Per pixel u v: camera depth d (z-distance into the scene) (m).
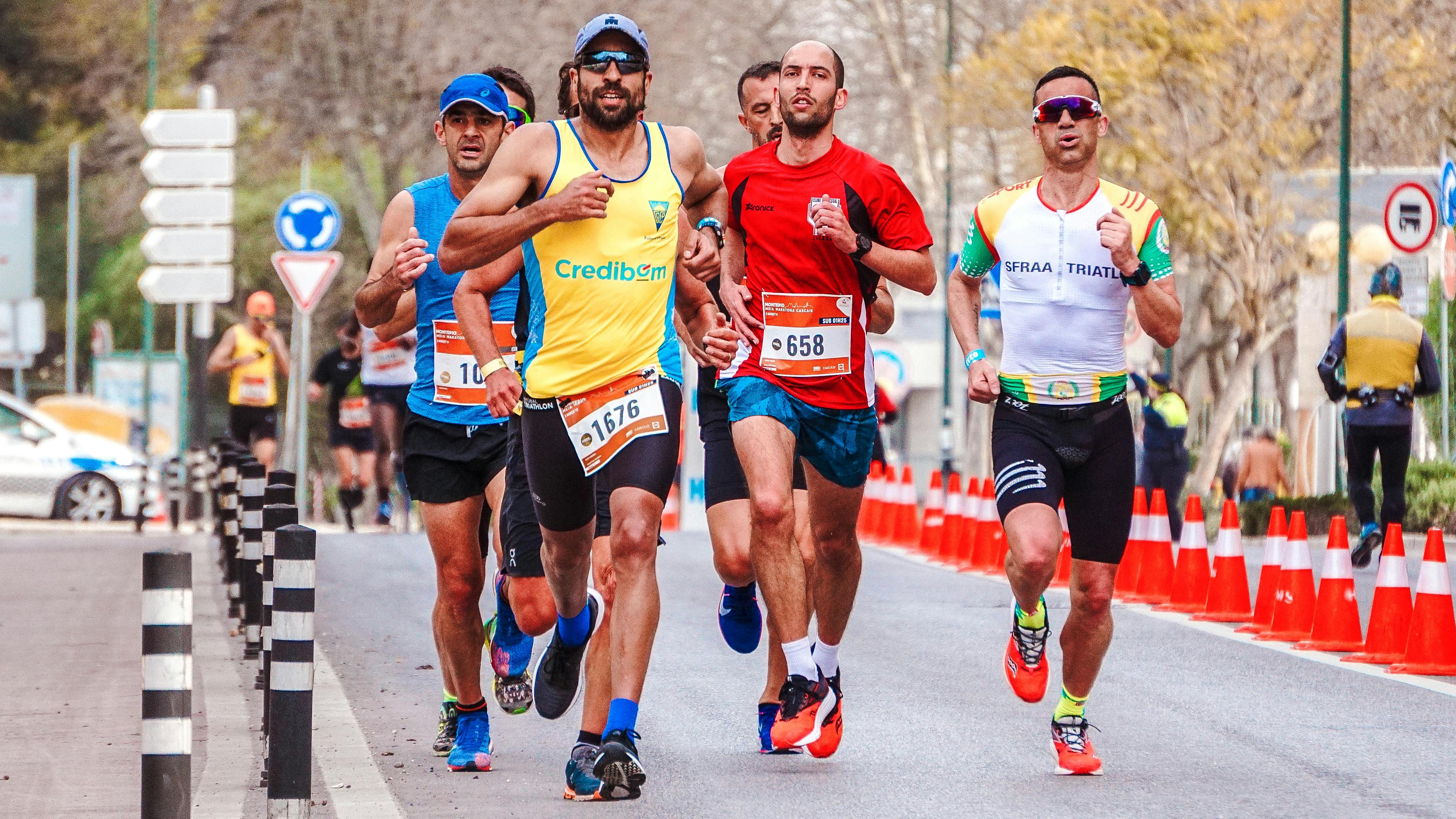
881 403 59.91
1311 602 33.19
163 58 112.00
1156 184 76.88
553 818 18.95
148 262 150.12
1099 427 20.98
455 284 22.22
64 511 75.25
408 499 67.25
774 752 22.66
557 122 19.25
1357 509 42.97
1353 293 76.62
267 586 22.52
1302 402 78.62
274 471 25.25
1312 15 74.38
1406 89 74.81
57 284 153.50
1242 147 75.81
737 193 21.31
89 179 147.38
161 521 79.69
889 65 108.00
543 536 20.27
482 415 22.06
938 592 42.41
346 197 145.25
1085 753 21.20
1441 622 29.08
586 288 19.16
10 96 143.38
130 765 22.70
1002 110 83.25
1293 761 21.91
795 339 21.14
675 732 24.19
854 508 21.70
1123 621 36.25
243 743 24.12
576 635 21.00
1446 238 60.16
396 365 63.72
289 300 149.38
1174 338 20.98
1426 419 73.25
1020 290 21.08
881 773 21.30
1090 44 78.94
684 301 20.61
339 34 99.31
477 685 22.02
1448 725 24.39
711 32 101.50
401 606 40.00
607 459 19.30
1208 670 29.42
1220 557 36.25
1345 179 59.03
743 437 21.12
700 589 42.16
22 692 28.64
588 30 18.94
